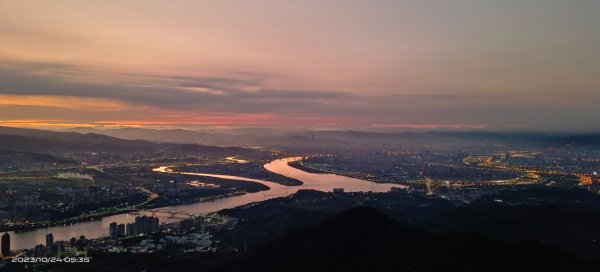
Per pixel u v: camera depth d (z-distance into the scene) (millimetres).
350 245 138750
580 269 122250
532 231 177375
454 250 129750
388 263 128875
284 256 148625
